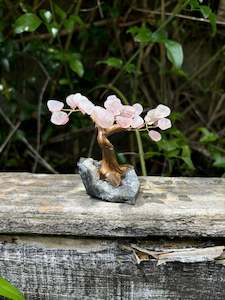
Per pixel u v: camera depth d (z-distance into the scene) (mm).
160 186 845
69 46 1097
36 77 1103
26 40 1082
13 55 1078
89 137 1135
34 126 1126
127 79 1103
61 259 809
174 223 790
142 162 998
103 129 796
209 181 860
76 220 792
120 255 805
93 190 810
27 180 855
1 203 806
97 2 1072
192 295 813
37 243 807
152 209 797
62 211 793
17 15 1069
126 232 793
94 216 791
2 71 1092
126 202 805
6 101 1100
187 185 850
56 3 1085
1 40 1046
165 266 805
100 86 1068
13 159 1132
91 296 819
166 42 957
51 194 824
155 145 1085
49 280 816
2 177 861
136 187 808
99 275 812
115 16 1083
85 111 787
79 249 806
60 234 798
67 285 817
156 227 791
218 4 1023
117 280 812
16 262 812
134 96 1072
